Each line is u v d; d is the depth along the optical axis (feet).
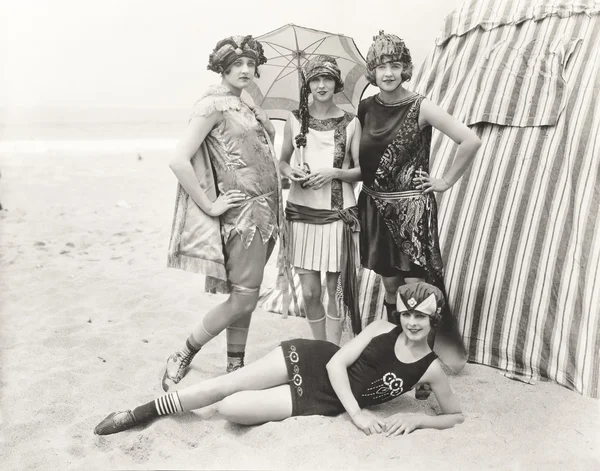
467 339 12.89
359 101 12.40
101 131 52.60
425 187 11.24
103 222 24.14
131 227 23.57
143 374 11.97
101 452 9.41
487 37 14.57
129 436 9.79
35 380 11.46
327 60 11.32
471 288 13.03
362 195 11.87
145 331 14.16
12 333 13.73
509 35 14.40
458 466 8.82
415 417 9.89
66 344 13.28
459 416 10.18
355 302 11.85
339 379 9.91
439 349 12.43
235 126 11.08
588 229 12.40
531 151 13.24
